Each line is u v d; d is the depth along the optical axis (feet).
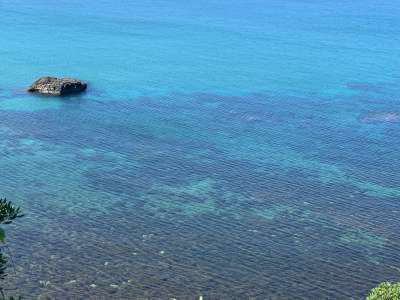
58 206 152.66
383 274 128.06
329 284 123.44
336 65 337.11
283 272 126.93
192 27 455.63
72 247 132.57
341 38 426.51
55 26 436.76
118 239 137.28
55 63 319.68
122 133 210.59
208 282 122.01
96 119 225.76
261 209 155.43
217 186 168.45
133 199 158.40
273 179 174.91
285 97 266.77
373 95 273.95
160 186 167.12
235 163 186.29
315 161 190.49
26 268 122.93
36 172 173.27
